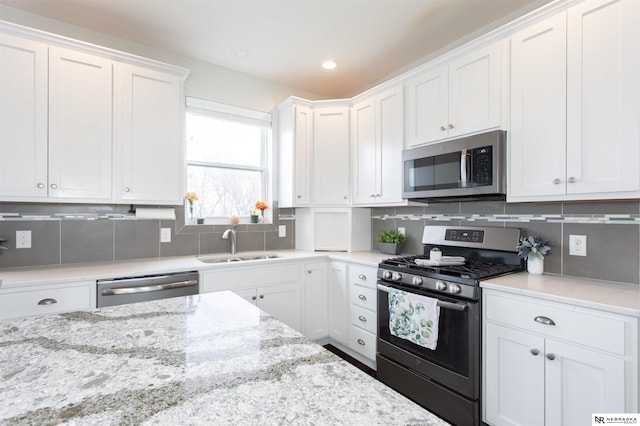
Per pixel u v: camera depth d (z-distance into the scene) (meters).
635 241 1.70
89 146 2.13
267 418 0.57
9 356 0.81
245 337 0.94
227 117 3.08
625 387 1.28
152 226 2.66
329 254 2.96
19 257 2.18
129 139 2.28
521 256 2.01
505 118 1.92
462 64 2.14
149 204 2.41
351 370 0.75
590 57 1.57
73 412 0.58
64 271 2.03
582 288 1.61
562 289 1.59
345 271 2.75
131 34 2.48
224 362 0.78
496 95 1.95
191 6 2.15
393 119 2.65
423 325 1.93
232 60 2.91
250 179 3.30
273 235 3.31
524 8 2.16
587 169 1.58
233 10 2.19
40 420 0.56
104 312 1.17
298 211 3.43
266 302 2.58
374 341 2.45
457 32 2.47
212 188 3.08
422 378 1.99
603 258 1.80
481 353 1.76
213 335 0.95
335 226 3.25
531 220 2.11
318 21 2.32
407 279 2.08
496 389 1.69
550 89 1.72
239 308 1.22
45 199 1.99
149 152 2.36
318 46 2.67
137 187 2.30
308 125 3.17
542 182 1.75
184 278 2.21
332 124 3.14
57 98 2.03
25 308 1.74
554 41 1.70
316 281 2.86
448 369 1.86
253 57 2.85
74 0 2.08
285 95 3.41
